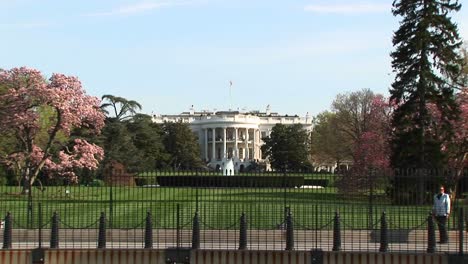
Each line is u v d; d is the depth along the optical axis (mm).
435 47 52219
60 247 26938
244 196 41094
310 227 31344
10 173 56719
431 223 25562
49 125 60406
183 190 41531
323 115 129500
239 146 197750
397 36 53500
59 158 56969
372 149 62406
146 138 112562
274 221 34344
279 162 146250
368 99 98312
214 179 40688
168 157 119062
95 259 25938
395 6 53781
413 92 52469
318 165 130875
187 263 25734
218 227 30328
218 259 25703
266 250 25641
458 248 26625
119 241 28188
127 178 44906
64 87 57062
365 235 29781
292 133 147250
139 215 36719
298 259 25422
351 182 43406
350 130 100812
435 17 51969
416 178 34125
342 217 35656
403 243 28641
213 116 197000
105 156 87188
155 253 25844
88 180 58844
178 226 26547
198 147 155125
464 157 52500
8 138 61781
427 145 51438
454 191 39281
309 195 42812
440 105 52281
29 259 25891
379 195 43500
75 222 34438
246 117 198125
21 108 55125
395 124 53250
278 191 41938
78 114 57781
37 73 55750
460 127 53094
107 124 93750
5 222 26328
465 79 60719
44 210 38438
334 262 25312
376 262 25172
